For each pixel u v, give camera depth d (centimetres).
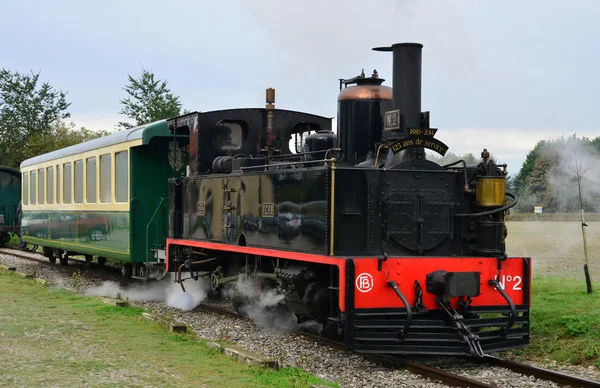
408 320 800
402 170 879
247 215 1068
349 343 800
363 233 865
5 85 5094
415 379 753
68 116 5275
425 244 885
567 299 1080
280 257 948
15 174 3077
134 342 892
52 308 1169
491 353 862
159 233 1438
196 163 1227
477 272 842
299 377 705
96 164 1633
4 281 1553
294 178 936
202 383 693
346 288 805
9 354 812
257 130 1230
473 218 906
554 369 809
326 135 1023
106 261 2130
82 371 734
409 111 885
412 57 885
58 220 1934
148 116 3238
